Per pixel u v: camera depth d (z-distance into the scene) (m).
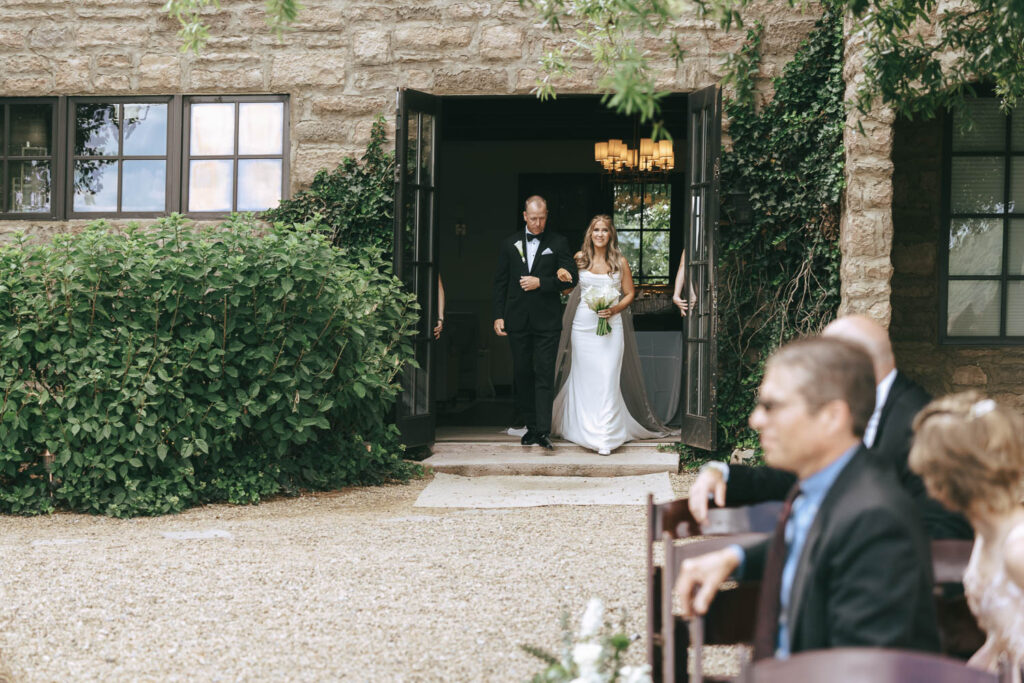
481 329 14.55
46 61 8.53
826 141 7.77
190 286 6.46
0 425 6.23
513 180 14.56
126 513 6.30
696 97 7.95
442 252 14.63
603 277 8.07
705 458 8.01
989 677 1.42
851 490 1.83
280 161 8.49
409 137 8.05
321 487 7.11
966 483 1.99
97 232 6.62
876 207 7.40
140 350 6.29
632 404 8.60
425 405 8.17
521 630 4.01
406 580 4.73
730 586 3.14
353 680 3.47
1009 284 8.98
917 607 1.74
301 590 4.56
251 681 3.47
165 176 8.56
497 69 8.30
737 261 8.05
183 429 6.43
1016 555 1.92
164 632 3.98
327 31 8.41
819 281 7.92
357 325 6.99
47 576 4.77
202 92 8.47
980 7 5.18
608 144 12.21
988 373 8.98
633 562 5.08
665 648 2.35
